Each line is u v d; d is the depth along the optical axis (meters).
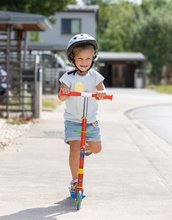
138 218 9.60
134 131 23.61
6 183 12.19
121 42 111.75
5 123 24.03
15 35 35.91
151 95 56.44
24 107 27.45
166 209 10.22
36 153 16.41
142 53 96.75
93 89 10.78
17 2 45.94
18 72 28.06
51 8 48.00
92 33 78.88
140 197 11.12
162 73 96.12
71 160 10.80
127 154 16.80
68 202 10.65
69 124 10.75
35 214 9.77
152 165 14.89
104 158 15.85
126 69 86.81
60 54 65.19
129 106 39.44
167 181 12.73
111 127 24.86
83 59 10.48
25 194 11.22
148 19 97.88
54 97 45.75
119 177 13.09
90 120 10.72
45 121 26.08
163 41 96.19
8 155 15.92
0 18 28.66
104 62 86.56
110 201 10.77
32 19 28.98
